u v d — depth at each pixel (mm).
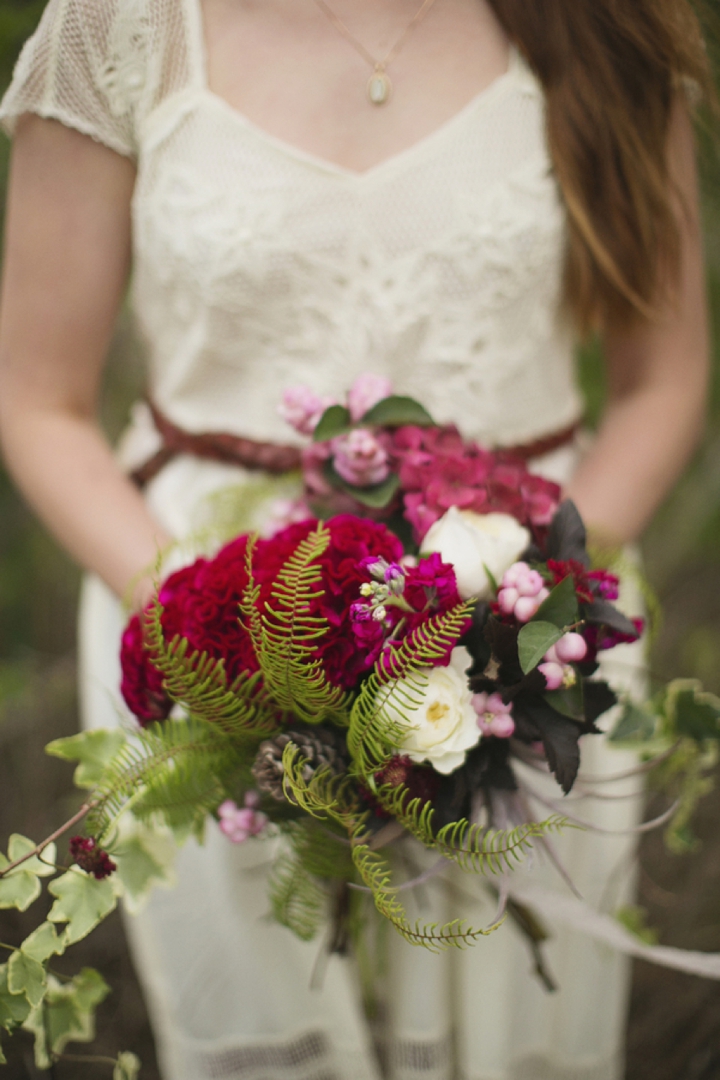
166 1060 1140
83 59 808
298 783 569
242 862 972
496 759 639
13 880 649
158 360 998
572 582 597
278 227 851
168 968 1036
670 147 913
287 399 771
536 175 883
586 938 1064
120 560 886
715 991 1575
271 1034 1055
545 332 973
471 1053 1070
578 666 648
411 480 713
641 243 899
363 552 626
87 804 648
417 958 991
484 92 857
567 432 1049
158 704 682
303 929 731
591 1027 1114
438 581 590
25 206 855
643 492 987
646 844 1728
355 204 850
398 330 897
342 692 600
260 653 577
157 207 863
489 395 949
